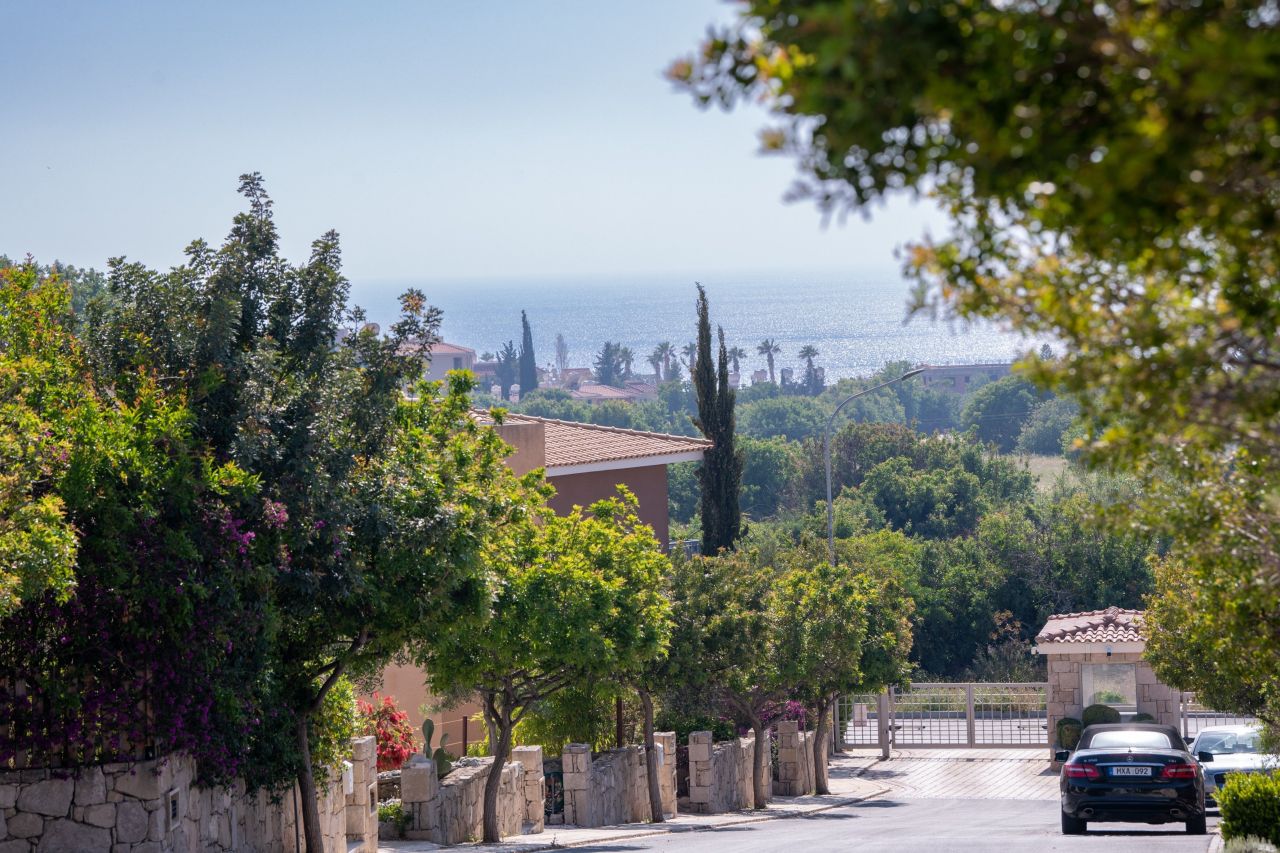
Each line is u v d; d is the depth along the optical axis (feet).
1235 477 30.48
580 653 84.69
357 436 65.57
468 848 78.84
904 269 21.57
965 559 256.32
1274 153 16.51
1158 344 21.03
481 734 132.98
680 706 120.57
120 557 52.16
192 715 54.75
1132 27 16.49
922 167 17.71
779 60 17.69
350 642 71.00
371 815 77.77
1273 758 99.50
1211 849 67.56
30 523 45.52
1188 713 162.91
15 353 56.49
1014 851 68.23
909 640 147.54
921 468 392.06
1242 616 38.29
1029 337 23.50
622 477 157.69
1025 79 17.24
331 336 65.82
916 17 16.16
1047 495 369.50
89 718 53.72
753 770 130.52
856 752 182.60
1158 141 16.19
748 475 437.99
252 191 64.95
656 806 108.68
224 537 55.31
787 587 128.36
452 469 68.23
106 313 62.49
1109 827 94.22
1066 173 16.94
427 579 64.44
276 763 63.36
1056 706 162.81
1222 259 21.91
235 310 61.26
